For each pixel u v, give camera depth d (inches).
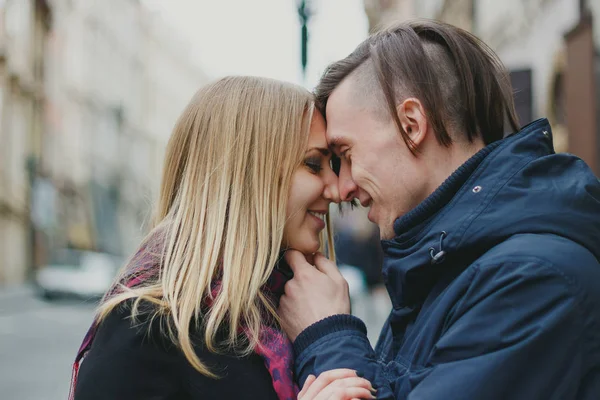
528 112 314.7
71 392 59.8
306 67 236.5
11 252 1050.1
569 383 49.0
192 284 58.3
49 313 689.0
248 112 65.3
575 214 52.7
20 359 360.8
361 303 664.4
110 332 56.7
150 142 2046.0
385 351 69.5
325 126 67.9
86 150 1439.5
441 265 56.7
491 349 49.8
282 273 65.2
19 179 1080.8
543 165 54.9
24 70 1089.4
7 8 1041.5
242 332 59.2
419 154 61.9
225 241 62.0
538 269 49.8
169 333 56.6
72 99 1355.8
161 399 56.3
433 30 62.9
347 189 66.7
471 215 54.9
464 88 60.9
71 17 1344.7
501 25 466.3
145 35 2010.3
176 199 65.8
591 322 49.6
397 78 62.1
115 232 1617.9
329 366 56.2
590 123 303.7
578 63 310.2
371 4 877.8
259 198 63.2
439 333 54.8
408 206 62.9
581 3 307.9
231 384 57.0
